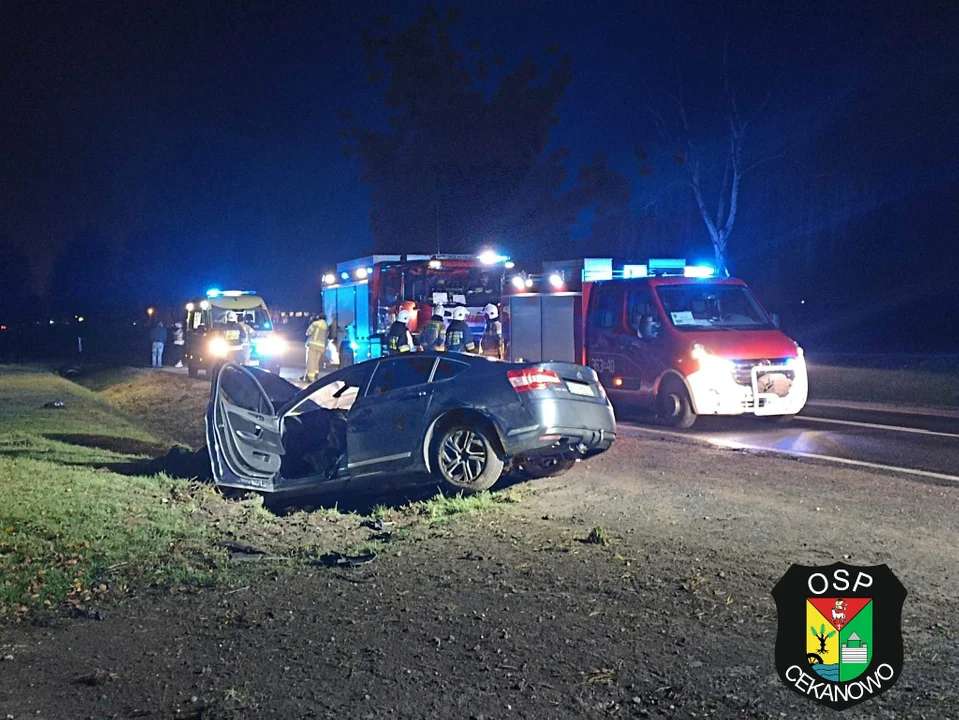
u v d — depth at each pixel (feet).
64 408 63.93
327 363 87.56
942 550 24.50
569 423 32.37
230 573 23.47
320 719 15.47
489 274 71.51
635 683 16.56
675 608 20.25
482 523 28.53
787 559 23.81
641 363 52.11
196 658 18.11
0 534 25.53
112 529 27.02
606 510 29.96
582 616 19.92
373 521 29.32
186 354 100.83
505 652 18.06
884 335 120.16
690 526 27.55
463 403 32.07
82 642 18.99
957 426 49.24
